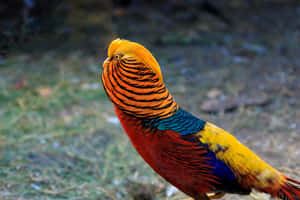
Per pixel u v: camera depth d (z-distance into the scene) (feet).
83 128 14.40
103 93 17.42
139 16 27.71
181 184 7.40
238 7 31.76
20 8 20.08
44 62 20.30
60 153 12.66
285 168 11.26
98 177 11.54
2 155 12.26
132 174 11.75
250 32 27.22
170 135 6.84
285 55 22.76
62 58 20.89
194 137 7.01
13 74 18.93
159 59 21.70
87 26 23.11
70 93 17.25
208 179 7.15
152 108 6.66
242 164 7.13
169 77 19.49
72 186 11.02
